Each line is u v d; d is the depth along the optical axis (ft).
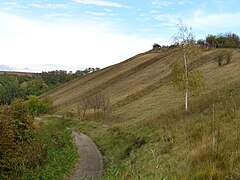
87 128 161.68
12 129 59.57
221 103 81.05
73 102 309.01
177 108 115.44
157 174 36.35
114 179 40.29
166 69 271.90
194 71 108.68
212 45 332.80
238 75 151.23
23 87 494.18
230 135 44.01
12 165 54.85
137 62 375.66
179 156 47.14
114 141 106.93
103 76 387.96
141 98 205.98
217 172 32.04
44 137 80.94
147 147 71.05
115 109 207.10
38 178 58.70
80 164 83.61
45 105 277.44
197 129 61.05
